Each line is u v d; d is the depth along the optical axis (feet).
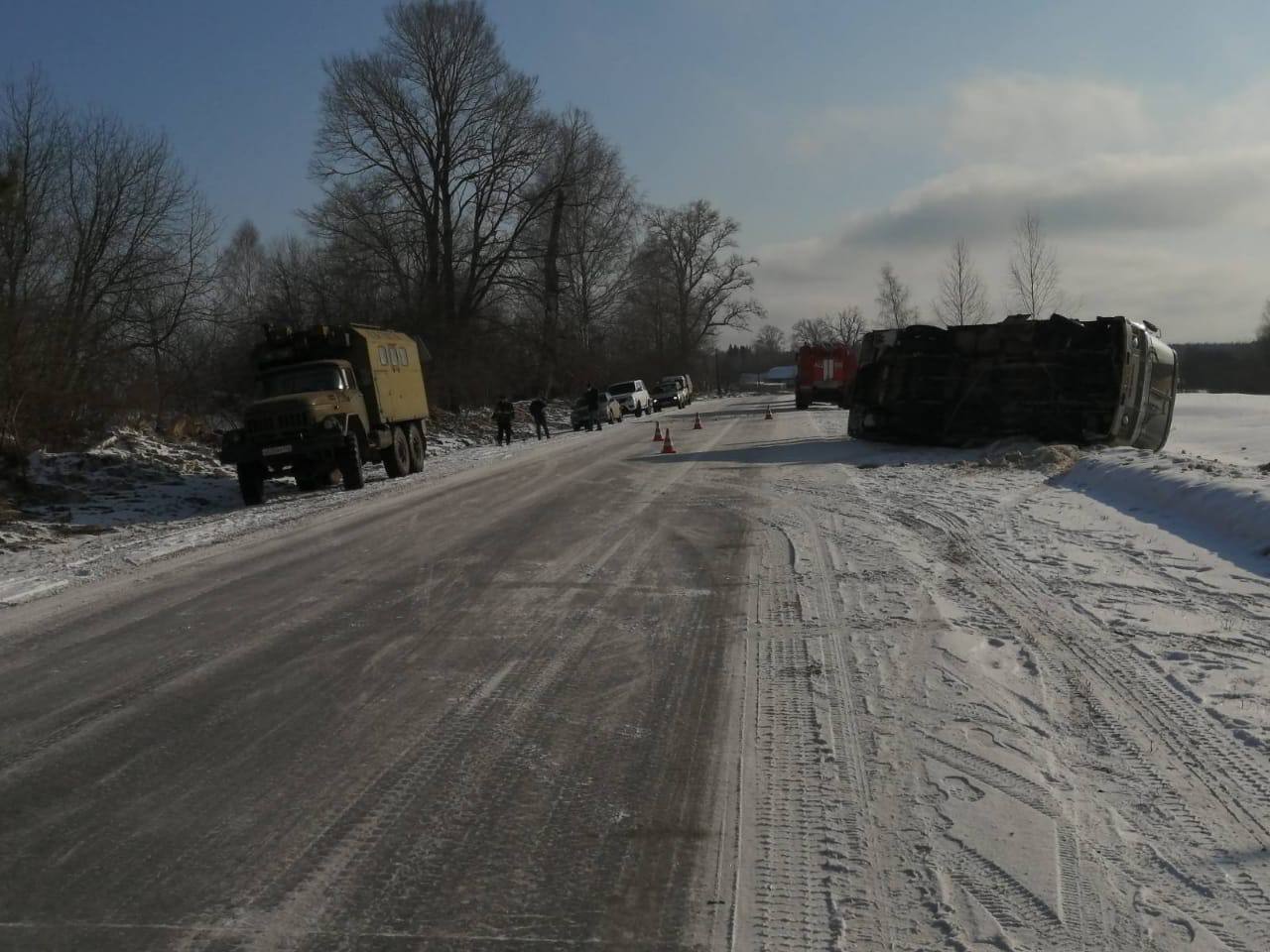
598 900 13.50
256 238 226.99
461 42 147.54
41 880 14.29
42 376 70.38
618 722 20.27
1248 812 15.74
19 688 23.49
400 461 75.41
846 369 173.17
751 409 189.37
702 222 287.48
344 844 15.24
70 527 52.34
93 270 101.19
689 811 16.16
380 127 147.74
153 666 24.95
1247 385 321.11
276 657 25.44
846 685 22.04
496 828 15.70
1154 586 30.96
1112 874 13.92
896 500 51.90
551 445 106.73
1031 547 37.76
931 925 12.74
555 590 32.48
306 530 48.11
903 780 17.08
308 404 62.18
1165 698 20.94
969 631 26.25
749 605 29.68
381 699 21.99
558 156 165.48
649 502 53.67
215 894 13.79
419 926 12.89
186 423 91.25
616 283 221.87
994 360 79.20
